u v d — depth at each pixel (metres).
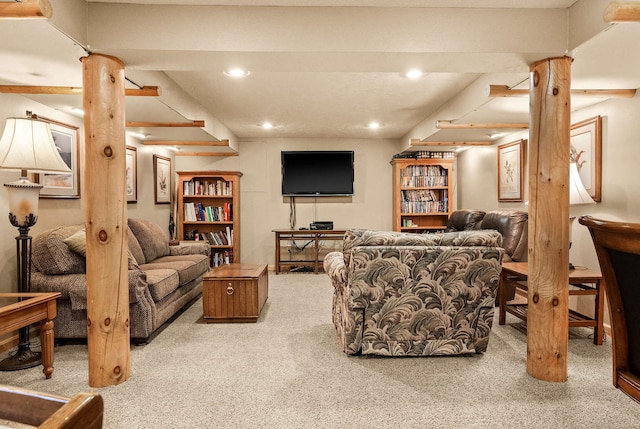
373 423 1.74
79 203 3.59
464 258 2.36
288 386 2.11
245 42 2.18
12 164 2.28
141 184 4.97
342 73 3.25
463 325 2.46
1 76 2.52
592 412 1.83
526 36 2.21
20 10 1.65
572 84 2.75
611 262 0.96
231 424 1.74
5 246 2.79
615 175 3.00
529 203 2.29
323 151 6.21
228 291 3.31
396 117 4.89
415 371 2.30
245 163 6.35
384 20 2.21
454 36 2.21
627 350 0.97
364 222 6.42
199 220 5.96
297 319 3.42
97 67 2.13
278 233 5.72
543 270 2.18
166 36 2.15
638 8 1.65
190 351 2.65
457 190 6.36
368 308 2.42
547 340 2.17
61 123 3.34
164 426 1.72
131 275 2.68
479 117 3.75
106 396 2.00
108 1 2.11
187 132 4.46
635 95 2.82
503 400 1.95
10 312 1.91
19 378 2.23
